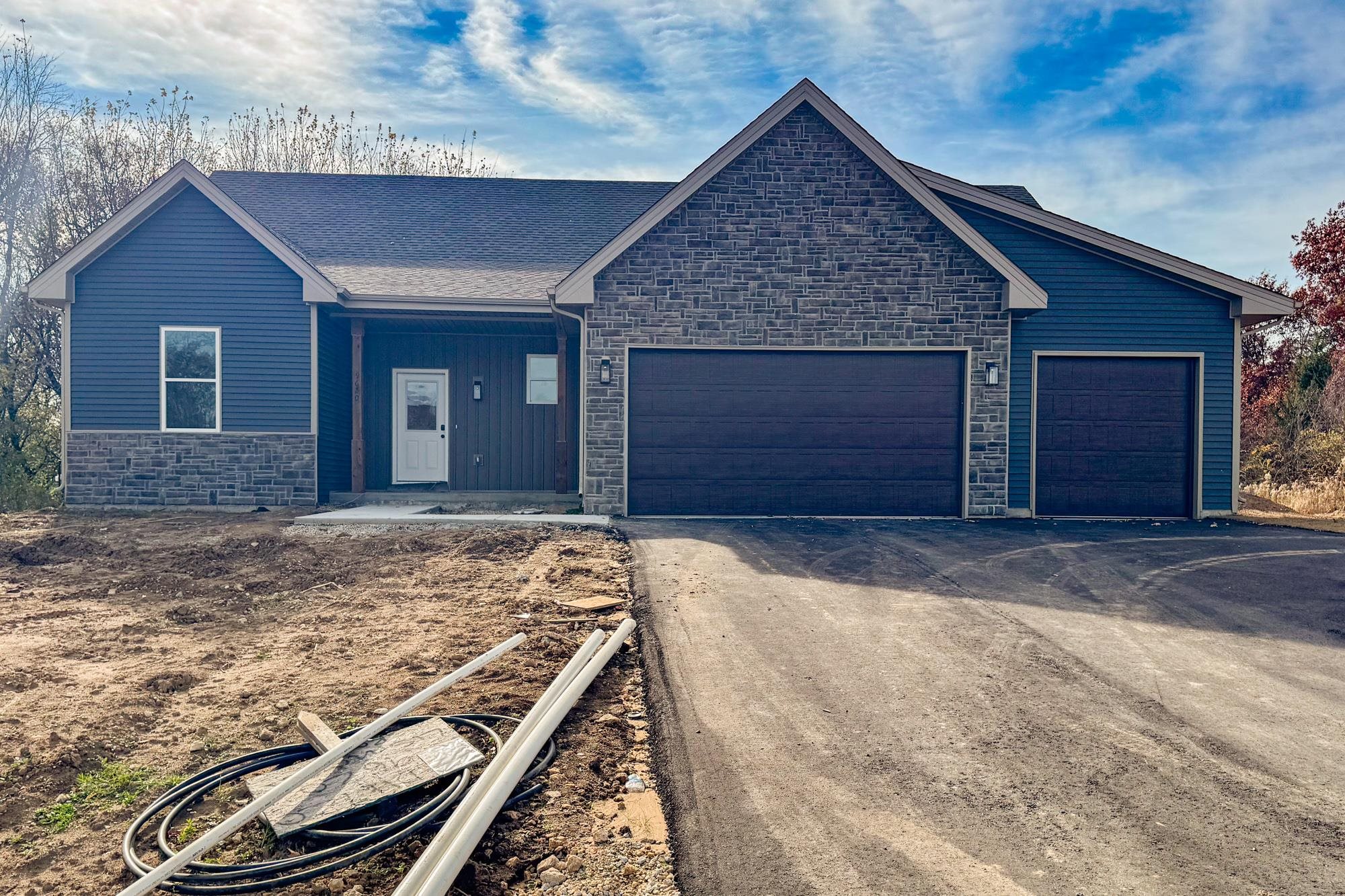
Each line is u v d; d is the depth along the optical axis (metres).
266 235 11.67
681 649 5.37
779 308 11.05
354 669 4.91
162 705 4.36
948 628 5.89
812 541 9.10
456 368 14.09
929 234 11.04
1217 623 6.11
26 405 19.70
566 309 11.30
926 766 3.78
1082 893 2.82
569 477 14.05
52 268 11.55
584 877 2.87
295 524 10.07
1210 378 11.75
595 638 5.18
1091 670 5.07
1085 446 11.70
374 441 13.94
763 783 3.61
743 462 11.14
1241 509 14.02
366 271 13.19
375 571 7.61
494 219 15.47
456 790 3.30
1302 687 4.84
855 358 11.16
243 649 5.36
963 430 11.16
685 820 3.28
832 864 2.98
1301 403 20.55
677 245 11.02
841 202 11.03
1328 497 14.86
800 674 4.95
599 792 3.50
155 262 11.80
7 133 20.31
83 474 11.82
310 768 3.28
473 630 5.71
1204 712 4.45
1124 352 11.73
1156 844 3.14
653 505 11.10
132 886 2.53
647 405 11.10
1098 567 7.84
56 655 5.13
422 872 2.66
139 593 6.84
